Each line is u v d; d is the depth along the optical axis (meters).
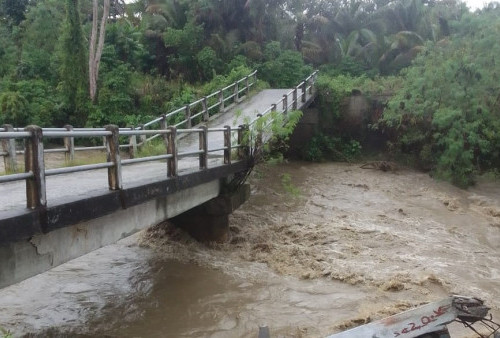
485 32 17.88
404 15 30.41
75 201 5.24
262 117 11.31
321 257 10.19
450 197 15.92
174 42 25.98
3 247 4.89
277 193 15.94
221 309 7.88
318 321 7.43
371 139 22.08
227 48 26.77
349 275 9.14
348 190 16.62
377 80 23.77
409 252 10.67
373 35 29.08
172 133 7.63
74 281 8.90
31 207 4.71
